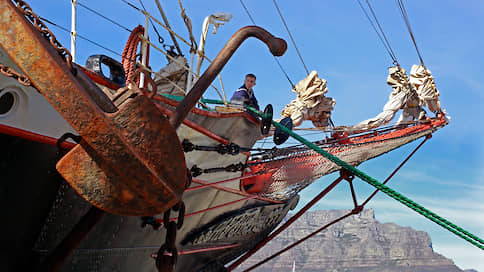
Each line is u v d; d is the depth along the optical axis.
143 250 6.88
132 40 6.32
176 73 9.12
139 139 2.87
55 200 4.90
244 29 3.42
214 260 10.23
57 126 4.65
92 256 5.91
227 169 7.64
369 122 13.23
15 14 2.64
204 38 7.27
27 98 4.33
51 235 5.04
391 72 13.88
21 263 4.92
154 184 2.88
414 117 14.00
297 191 11.70
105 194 2.88
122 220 6.03
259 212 10.52
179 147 3.01
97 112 2.71
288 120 7.97
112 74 5.55
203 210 7.86
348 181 11.88
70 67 2.84
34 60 2.66
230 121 7.19
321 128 11.56
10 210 4.60
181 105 3.19
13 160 4.43
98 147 2.75
